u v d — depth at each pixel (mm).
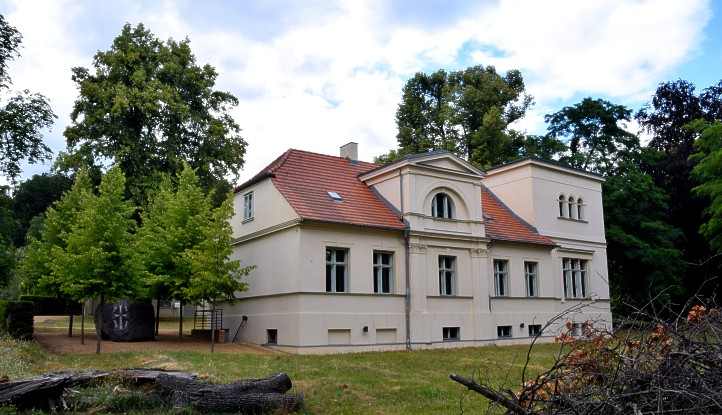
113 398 9594
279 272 23234
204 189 35844
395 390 13039
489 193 33062
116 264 18672
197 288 20984
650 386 5199
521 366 17828
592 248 33125
